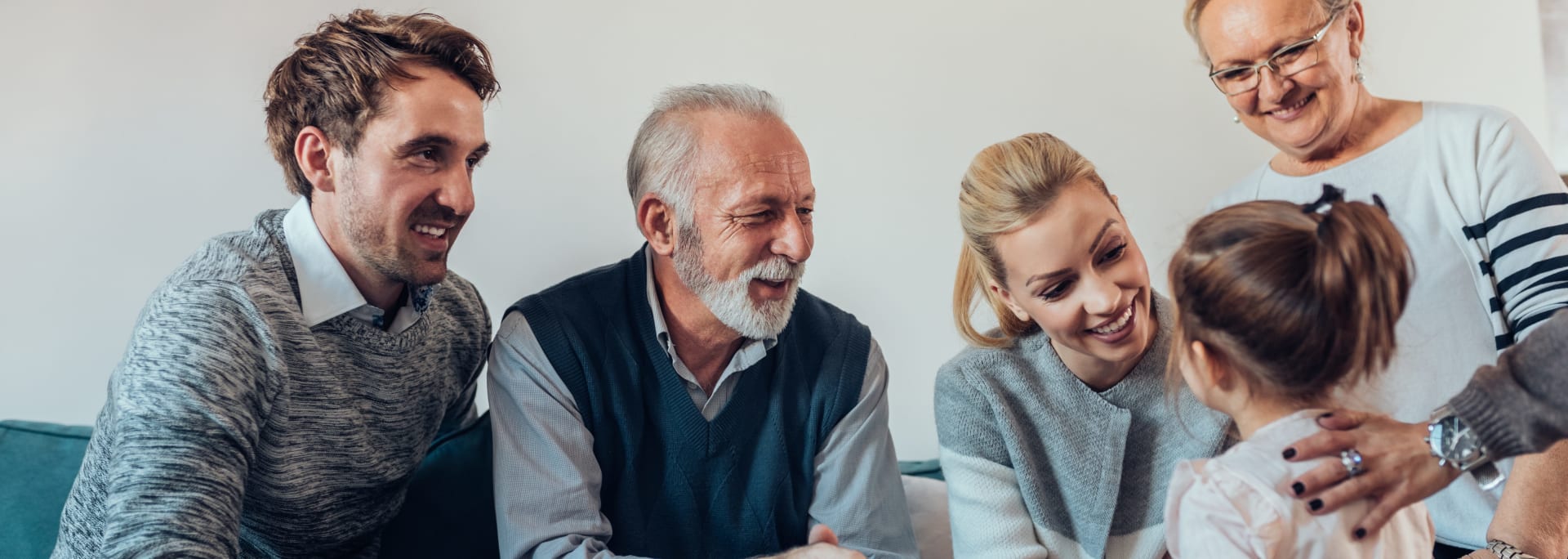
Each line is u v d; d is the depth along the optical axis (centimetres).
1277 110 130
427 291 134
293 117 125
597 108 175
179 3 174
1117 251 109
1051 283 109
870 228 177
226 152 174
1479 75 181
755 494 136
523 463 130
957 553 125
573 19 175
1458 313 125
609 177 174
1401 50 181
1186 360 93
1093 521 121
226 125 174
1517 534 109
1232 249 88
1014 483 123
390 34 123
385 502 139
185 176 174
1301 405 90
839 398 140
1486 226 124
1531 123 181
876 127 176
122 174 174
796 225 125
